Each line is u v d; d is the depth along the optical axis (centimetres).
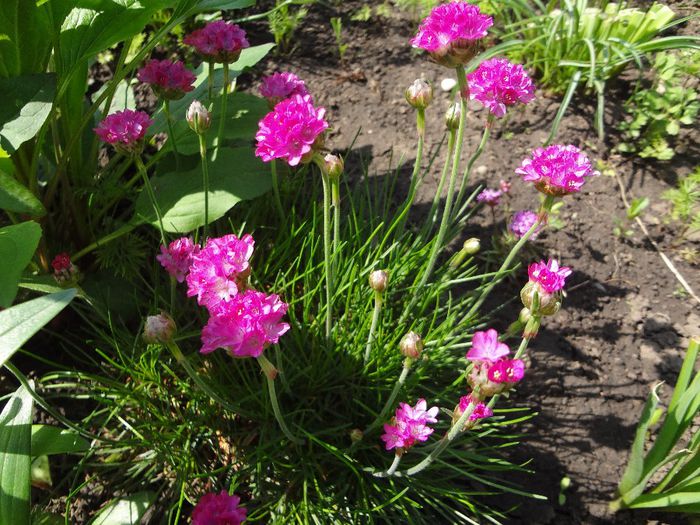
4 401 31
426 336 30
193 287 22
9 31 28
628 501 28
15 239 24
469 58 24
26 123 27
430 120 42
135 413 30
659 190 40
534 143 41
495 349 21
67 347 32
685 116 41
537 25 43
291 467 28
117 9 29
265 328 20
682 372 27
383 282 25
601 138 39
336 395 30
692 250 37
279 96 30
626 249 37
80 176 35
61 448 27
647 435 31
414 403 30
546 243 37
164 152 33
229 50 29
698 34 45
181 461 28
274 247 33
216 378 30
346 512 27
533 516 29
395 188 39
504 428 31
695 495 26
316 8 48
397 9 48
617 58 40
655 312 35
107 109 33
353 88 44
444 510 29
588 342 34
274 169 30
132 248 33
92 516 28
